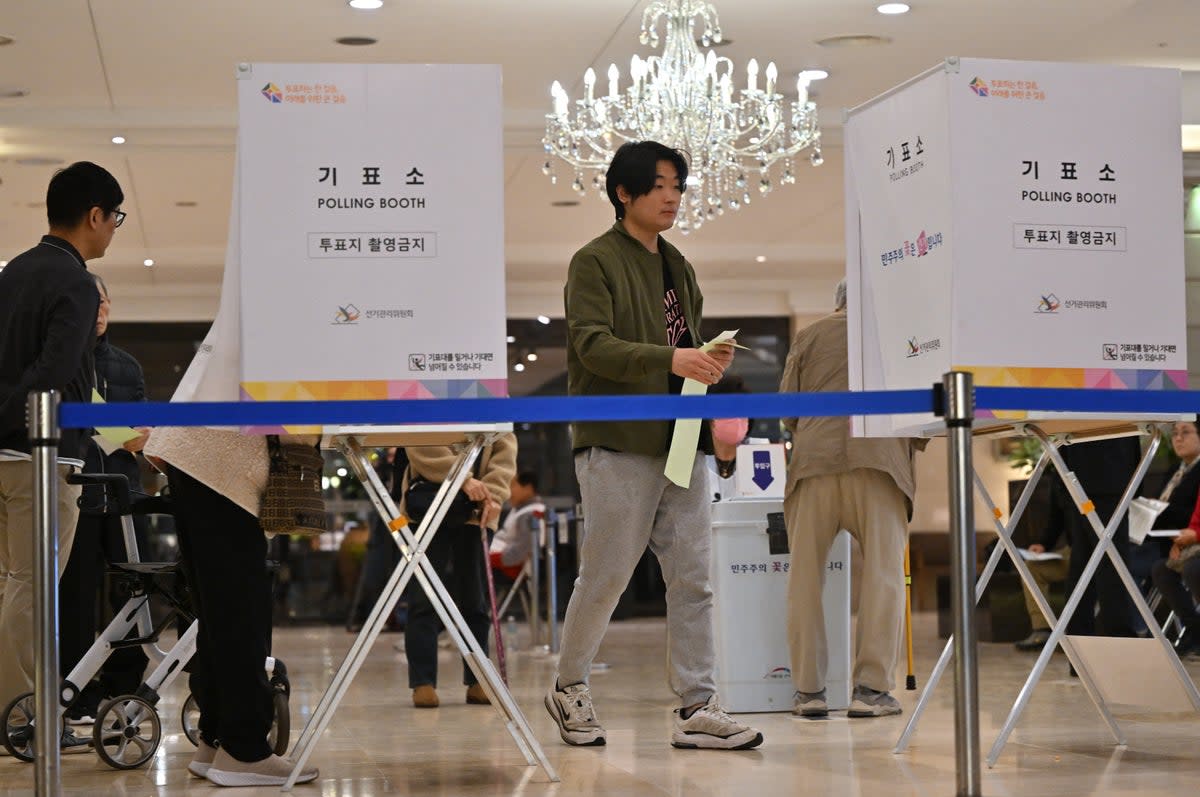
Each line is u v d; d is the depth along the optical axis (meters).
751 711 5.58
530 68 9.46
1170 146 3.88
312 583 14.82
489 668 3.84
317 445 3.97
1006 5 8.43
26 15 8.23
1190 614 7.16
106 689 5.19
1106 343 3.79
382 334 3.61
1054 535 9.14
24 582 4.51
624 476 4.18
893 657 5.26
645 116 8.48
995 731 4.80
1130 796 3.46
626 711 5.79
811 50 9.20
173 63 9.14
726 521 5.64
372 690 6.98
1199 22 8.80
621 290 4.29
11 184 11.66
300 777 3.87
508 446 6.03
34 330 4.46
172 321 15.82
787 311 16.53
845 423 5.20
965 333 3.70
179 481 3.79
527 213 13.27
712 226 13.89
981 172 3.74
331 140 3.63
